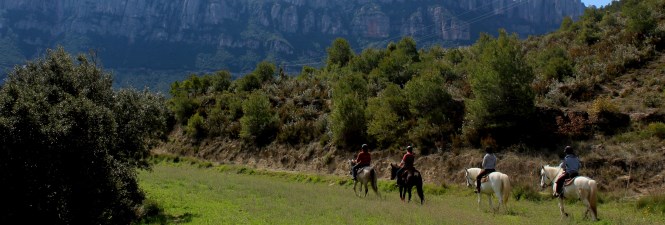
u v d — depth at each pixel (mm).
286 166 37094
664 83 26781
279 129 41156
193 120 49344
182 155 47750
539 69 34125
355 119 34000
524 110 25906
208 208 16828
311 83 49531
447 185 25125
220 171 38812
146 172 30250
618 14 44719
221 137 46438
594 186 14008
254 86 55219
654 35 32844
